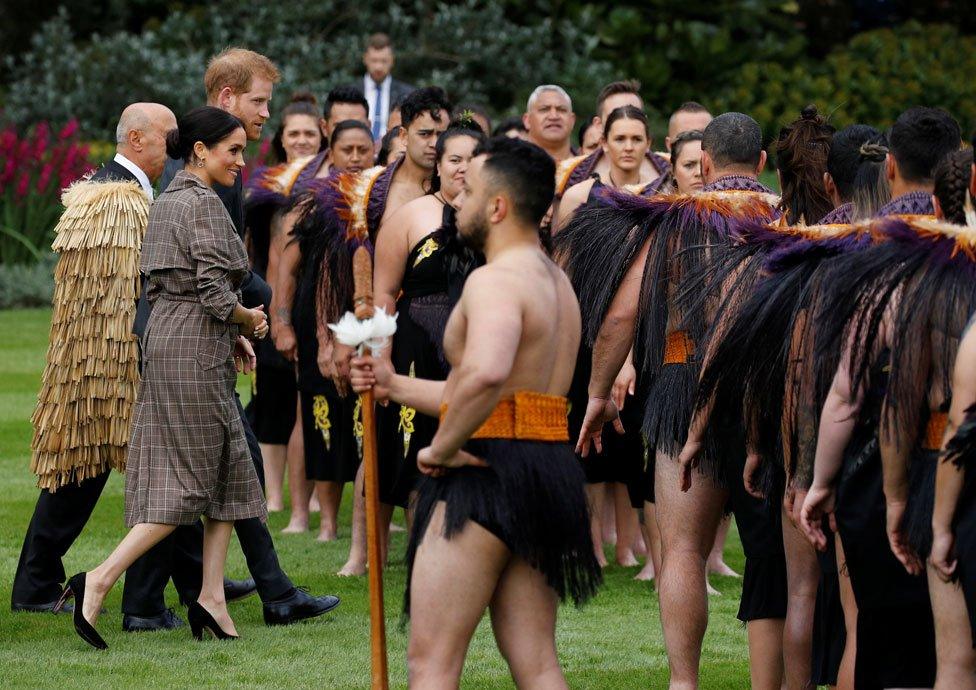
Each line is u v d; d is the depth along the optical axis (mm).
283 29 64875
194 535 18453
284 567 20859
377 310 12156
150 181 18484
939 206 12344
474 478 11461
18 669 15680
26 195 52125
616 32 64812
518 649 11773
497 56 63500
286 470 29547
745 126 15336
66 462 17734
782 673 14531
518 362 11469
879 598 12391
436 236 17672
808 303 13094
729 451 14250
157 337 16594
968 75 64062
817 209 15164
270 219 23453
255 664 16016
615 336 15125
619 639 17375
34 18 69438
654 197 15289
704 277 14258
